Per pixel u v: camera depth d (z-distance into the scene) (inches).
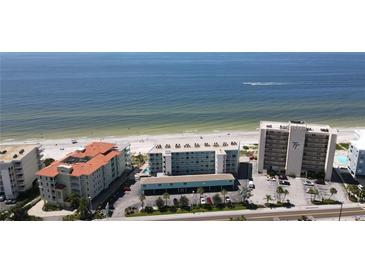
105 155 5093.5
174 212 4249.5
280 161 5482.3
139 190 4931.1
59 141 7844.5
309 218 4089.6
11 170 4626.0
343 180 5265.8
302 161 5378.9
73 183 4392.2
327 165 5191.9
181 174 5398.6
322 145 5206.7
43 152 6934.1
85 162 4714.6
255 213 4212.6
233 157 5369.1
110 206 4443.9
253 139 7819.9
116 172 5315.0
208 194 4749.0
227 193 4773.6
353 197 4611.2
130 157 6250.0
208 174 5088.6
